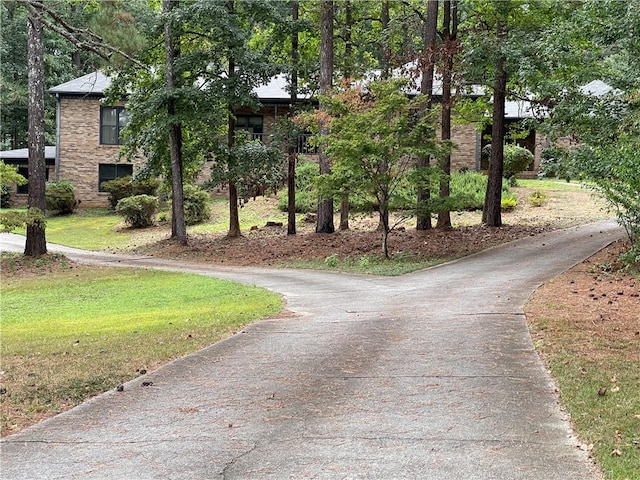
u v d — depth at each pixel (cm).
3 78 4328
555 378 641
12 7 3922
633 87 1401
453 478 422
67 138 3616
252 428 536
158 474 448
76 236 2922
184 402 614
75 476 451
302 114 2112
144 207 3031
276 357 774
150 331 977
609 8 1372
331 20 2280
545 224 2302
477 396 596
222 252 2288
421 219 2183
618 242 1734
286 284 1514
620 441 473
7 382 705
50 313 1341
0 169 2242
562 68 1591
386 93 1769
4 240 2845
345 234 2330
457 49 1973
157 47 2491
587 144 1494
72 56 4856
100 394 654
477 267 1555
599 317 912
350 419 547
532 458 452
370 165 1802
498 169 2234
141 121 2436
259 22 2503
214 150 2416
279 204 3056
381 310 1076
